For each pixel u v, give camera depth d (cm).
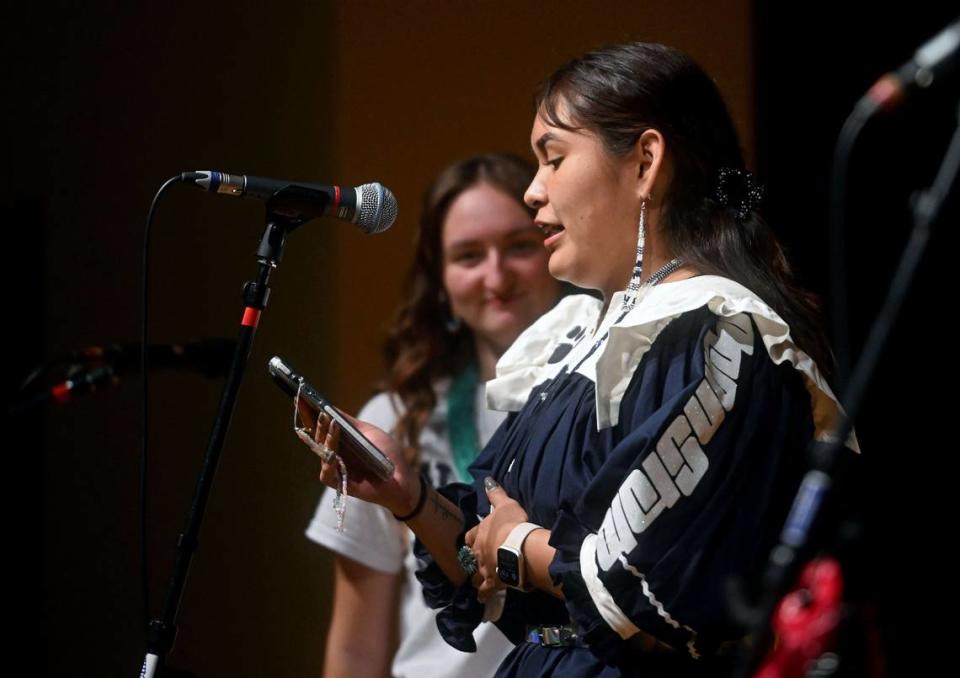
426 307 735
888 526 717
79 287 1070
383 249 952
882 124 738
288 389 498
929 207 323
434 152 943
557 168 505
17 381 1091
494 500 495
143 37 1049
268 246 498
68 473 1066
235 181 498
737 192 505
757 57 805
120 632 1035
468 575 522
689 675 443
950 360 725
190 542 478
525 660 489
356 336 952
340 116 962
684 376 446
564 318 567
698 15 834
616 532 432
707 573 427
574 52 890
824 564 334
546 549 460
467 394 722
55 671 1060
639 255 492
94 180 1070
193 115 1018
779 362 449
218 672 982
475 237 711
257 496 977
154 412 1027
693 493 431
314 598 959
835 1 788
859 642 341
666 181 494
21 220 1105
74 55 1088
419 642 675
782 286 488
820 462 334
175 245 1023
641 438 437
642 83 494
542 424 495
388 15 956
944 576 714
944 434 727
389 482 513
